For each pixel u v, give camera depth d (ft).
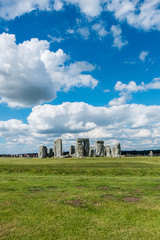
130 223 25.32
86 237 21.66
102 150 163.43
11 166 85.81
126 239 21.34
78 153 145.18
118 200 34.45
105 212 28.78
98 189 42.42
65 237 21.62
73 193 38.63
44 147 164.14
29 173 71.56
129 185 46.98
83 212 28.66
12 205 31.19
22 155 228.84
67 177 61.21
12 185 46.21
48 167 82.33
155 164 94.07
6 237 21.49
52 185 46.37
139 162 102.06
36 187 44.06
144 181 52.85
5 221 25.40
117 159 119.85
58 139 159.53
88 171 72.49
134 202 33.42
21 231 22.85
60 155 156.56
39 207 30.40
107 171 72.64
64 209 29.66
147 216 27.50
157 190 41.96
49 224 24.71
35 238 21.36
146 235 22.24
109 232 22.85
